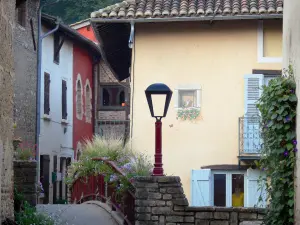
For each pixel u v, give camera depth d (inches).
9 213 460.8
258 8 806.5
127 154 647.1
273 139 452.1
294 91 449.4
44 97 1261.1
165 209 520.4
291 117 445.7
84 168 698.2
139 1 838.5
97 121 1642.5
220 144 828.0
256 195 811.4
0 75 424.8
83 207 642.8
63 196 1386.6
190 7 815.7
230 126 829.2
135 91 836.6
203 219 517.7
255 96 827.4
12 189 470.0
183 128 832.9
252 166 814.5
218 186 827.4
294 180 436.5
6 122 445.1
